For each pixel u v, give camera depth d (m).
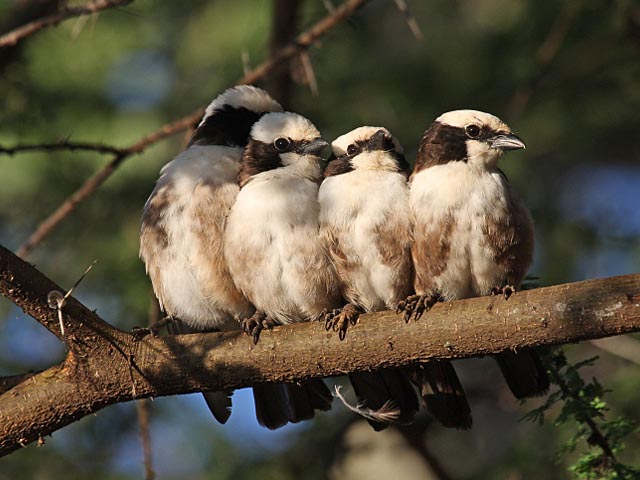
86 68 15.22
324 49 14.62
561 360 9.37
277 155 10.10
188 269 10.00
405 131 14.87
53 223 11.30
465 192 9.40
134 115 15.10
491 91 15.12
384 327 8.33
